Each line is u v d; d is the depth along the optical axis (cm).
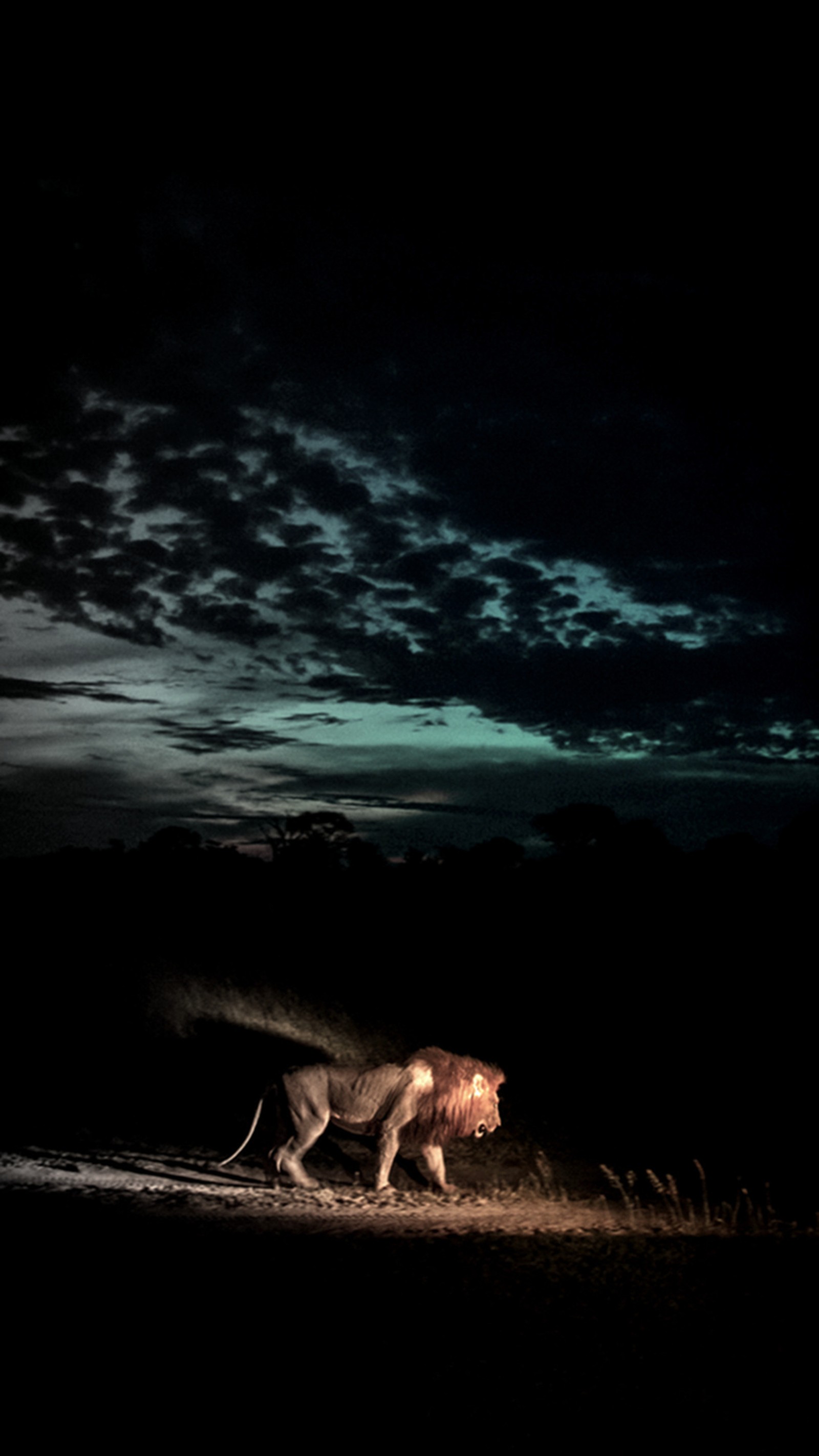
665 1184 1147
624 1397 438
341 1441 394
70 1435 395
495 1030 2048
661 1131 1482
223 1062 1750
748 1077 1767
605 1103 1647
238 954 2239
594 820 4875
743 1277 638
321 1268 652
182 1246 710
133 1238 732
